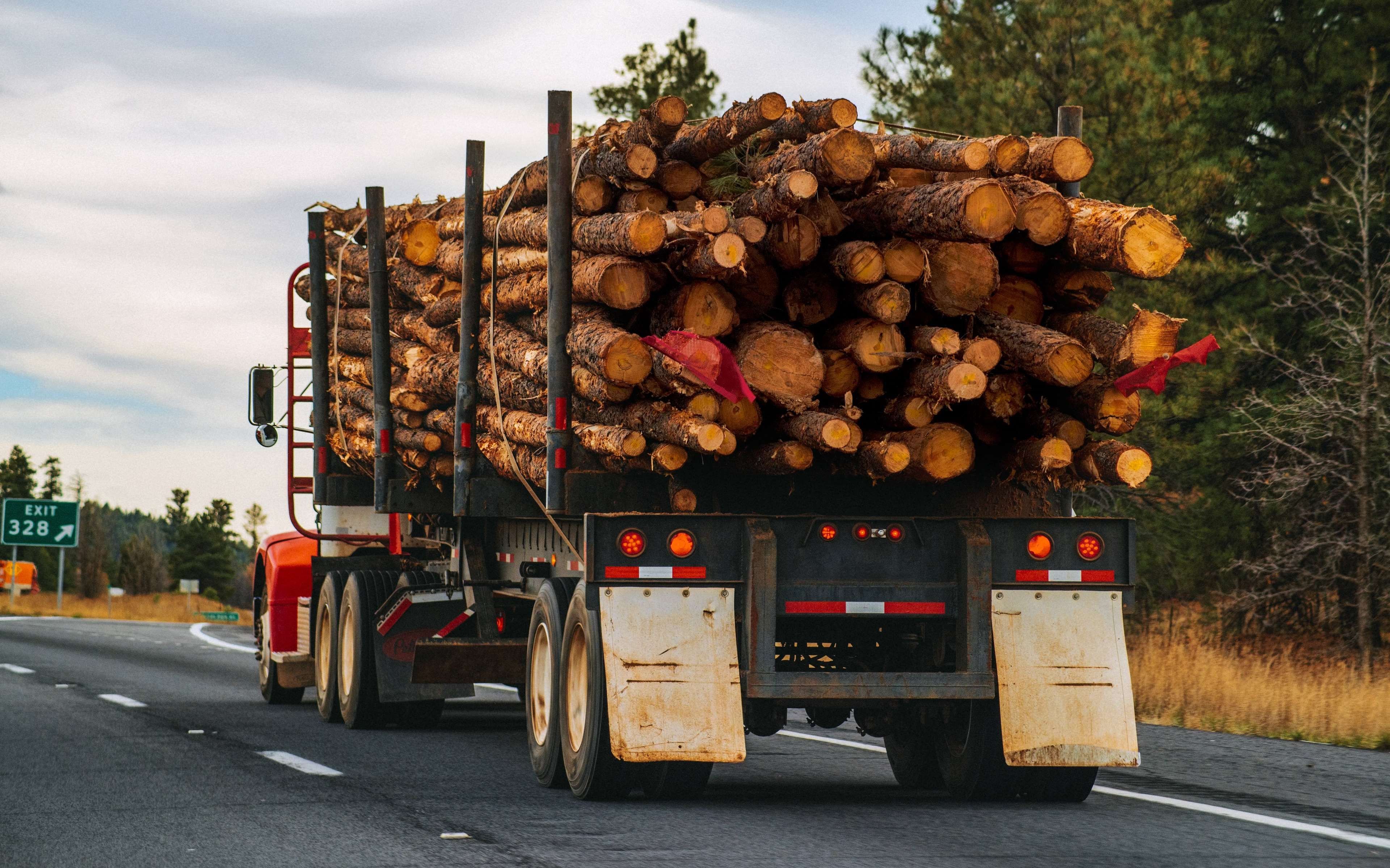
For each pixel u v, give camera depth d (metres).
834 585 21.53
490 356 27.44
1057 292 21.97
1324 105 53.62
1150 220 20.44
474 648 28.48
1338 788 23.98
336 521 40.31
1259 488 47.00
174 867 17.06
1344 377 45.59
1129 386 21.11
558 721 22.98
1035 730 21.23
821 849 17.97
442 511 33.12
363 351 37.84
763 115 20.56
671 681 20.83
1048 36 49.81
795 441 21.30
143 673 50.97
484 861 17.19
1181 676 37.97
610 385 21.52
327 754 28.33
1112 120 48.31
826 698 21.06
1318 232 46.94
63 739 30.59
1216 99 52.75
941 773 23.42
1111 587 21.92
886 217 21.33
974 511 22.86
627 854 17.62
